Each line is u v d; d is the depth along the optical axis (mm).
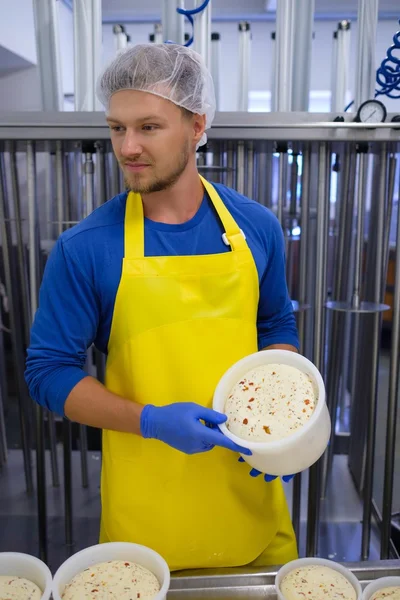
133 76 766
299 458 702
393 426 1515
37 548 1827
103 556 703
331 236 2625
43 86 1614
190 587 753
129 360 884
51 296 861
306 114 1346
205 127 901
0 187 1767
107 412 823
